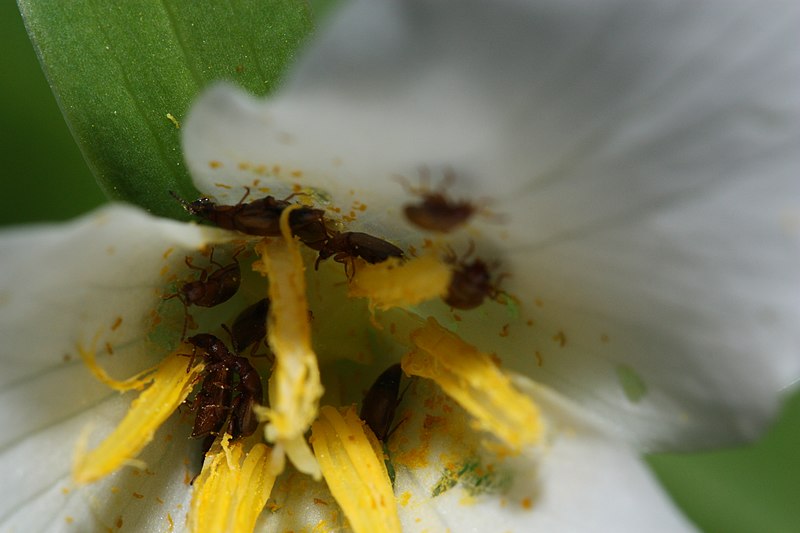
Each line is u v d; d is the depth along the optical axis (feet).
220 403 0.48
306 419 0.46
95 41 0.48
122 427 0.46
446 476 0.48
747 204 0.42
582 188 0.43
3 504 0.46
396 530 0.47
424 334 0.47
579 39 0.41
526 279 0.46
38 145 0.57
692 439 0.45
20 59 0.57
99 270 0.45
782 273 0.43
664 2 0.41
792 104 0.42
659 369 0.45
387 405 0.48
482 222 0.45
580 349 0.46
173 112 0.48
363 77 0.41
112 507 0.47
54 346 0.45
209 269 0.48
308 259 0.49
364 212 0.46
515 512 0.46
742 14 0.41
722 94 0.42
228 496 0.47
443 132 0.42
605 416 0.46
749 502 0.56
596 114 0.42
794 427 0.56
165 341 0.48
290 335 0.46
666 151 0.42
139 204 0.48
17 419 0.46
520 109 0.42
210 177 0.45
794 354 0.43
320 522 0.49
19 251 0.42
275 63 0.48
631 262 0.44
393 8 0.40
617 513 0.45
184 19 0.48
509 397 0.45
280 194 0.46
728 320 0.43
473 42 0.41
